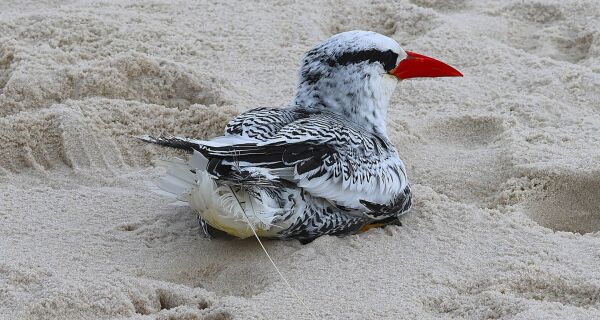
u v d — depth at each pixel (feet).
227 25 46.55
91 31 44.32
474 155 36.60
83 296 25.64
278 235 29.30
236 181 26.23
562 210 33.99
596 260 28.53
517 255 28.76
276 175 27.04
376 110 31.30
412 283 27.30
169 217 31.07
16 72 39.96
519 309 25.62
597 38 45.78
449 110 39.99
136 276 27.84
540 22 48.78
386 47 31.09
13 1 49.21
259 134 28.86
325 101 31.32
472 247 29.25
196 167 27.04
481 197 34.50
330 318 25.39
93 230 30.14
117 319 25.18
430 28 47.47
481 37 46.14
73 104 37.35
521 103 39.75
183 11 47.62
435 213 31.14
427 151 37.27
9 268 26.91
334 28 48.60
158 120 37.42
